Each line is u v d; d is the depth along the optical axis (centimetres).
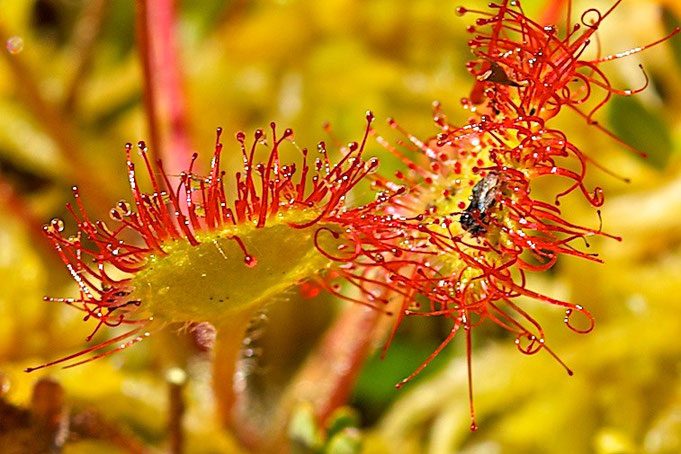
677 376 12
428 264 10
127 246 10
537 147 10
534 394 12
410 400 12
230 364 11
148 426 12
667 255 13
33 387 11
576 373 12
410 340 12
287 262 10
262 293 10
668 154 12
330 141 13
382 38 13
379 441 12
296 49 13
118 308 10
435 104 10
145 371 12
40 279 12
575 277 12
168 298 10
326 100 13
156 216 10
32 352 12
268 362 13
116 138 13
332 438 11
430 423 12
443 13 13
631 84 13
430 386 12
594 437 12
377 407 12
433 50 13
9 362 12
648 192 13
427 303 12
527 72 10
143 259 10
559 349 12
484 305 10
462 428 12
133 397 12
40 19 14
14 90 13
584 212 13
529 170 10
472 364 12
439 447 12
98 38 13
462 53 13
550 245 10
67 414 11
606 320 12
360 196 10
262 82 13
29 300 12
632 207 13
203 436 12
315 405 12
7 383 11
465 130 10
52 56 14
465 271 10
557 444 12
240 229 10
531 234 11
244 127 13
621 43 13
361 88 13
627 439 12
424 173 10
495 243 10
